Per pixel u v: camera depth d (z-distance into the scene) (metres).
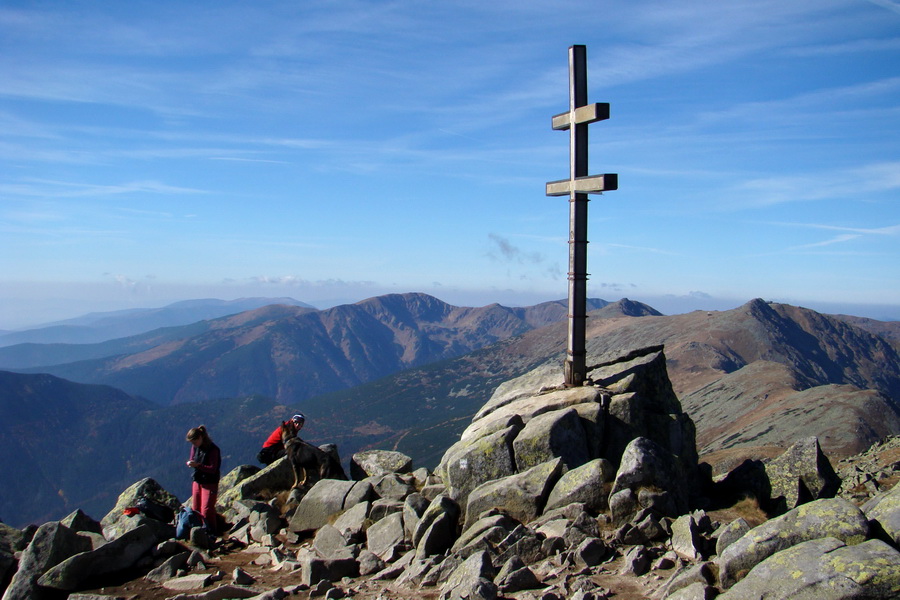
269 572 13.38
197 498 16.19
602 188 15.09
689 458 16.11
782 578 7.77
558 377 18.00
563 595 9.54
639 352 18.08
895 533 8.20
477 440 15.24
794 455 14.80
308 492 16.95
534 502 13.05
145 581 12.81
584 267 16.61
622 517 11.91
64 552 12.84
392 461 20.28
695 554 10.24
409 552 13.10
